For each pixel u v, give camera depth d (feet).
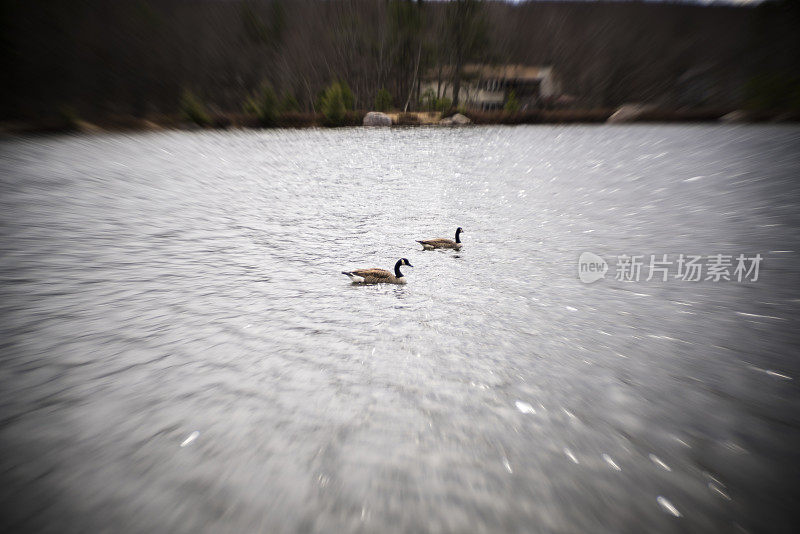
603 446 19.94
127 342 30.30
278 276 43.06
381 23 344.69
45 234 59.00
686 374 25.61
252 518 16.31
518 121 279.28
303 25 419.13
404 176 104.73
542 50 422.00
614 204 71.46
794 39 360.28
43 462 19.34
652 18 495.82
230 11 481.46
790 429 20.88
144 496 17.39
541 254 48.62
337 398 23.66
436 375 25.75
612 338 29.96
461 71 326.24
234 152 156.35
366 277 40.47
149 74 362.12
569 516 16.37
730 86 338.75
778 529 15.78
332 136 214.69
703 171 97.71
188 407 23.08
